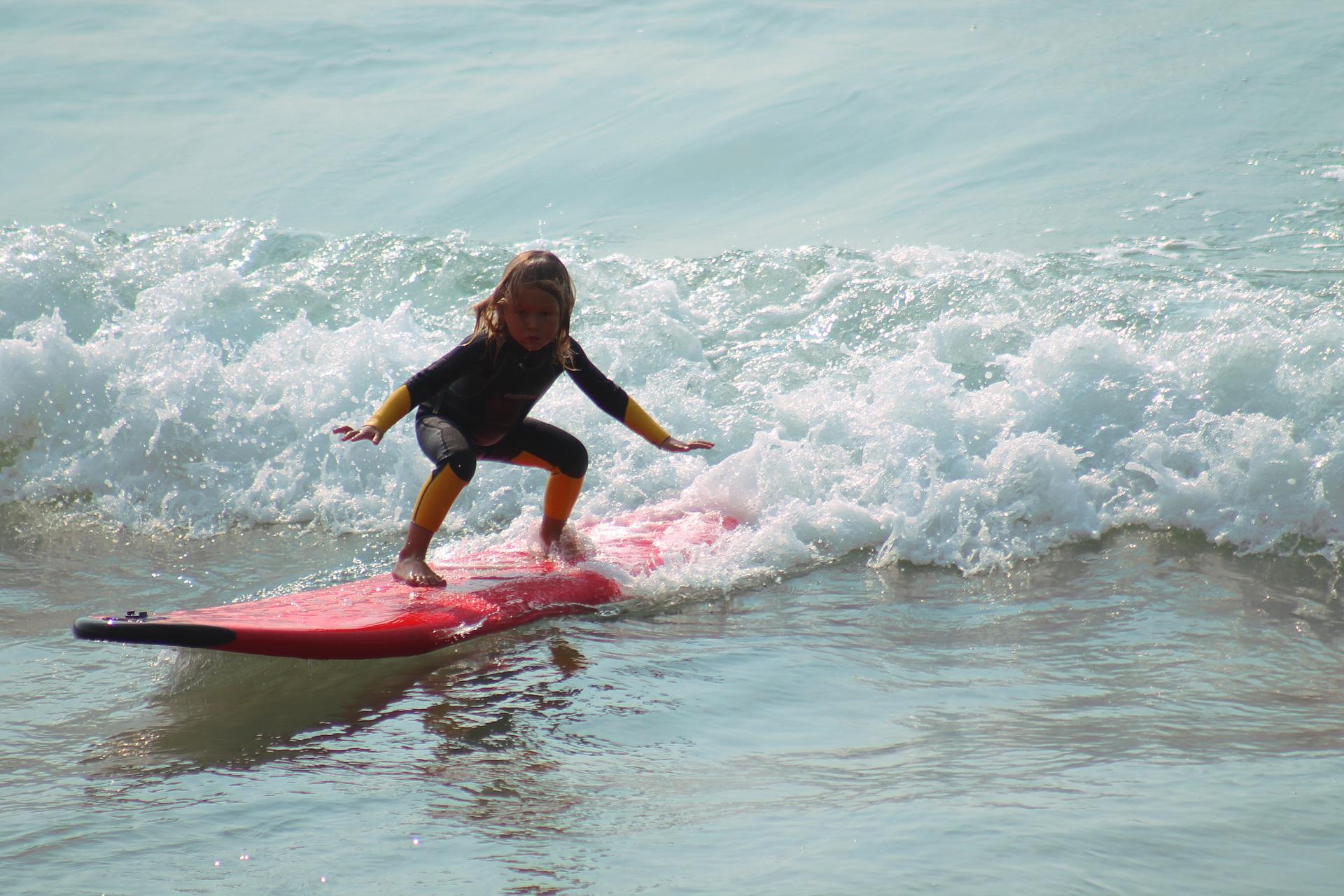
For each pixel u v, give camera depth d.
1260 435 18.30
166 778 10.95
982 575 17.44
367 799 10.30
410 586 16.31
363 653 14.22
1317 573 16.47
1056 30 45.31
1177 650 13.95
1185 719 11.77
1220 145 34.81
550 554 18.02
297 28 51.78
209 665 14.25
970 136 37.91
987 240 29.92
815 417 21.78
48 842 9.49
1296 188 31.27
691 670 13.77
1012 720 11.88
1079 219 30.70
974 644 14.50
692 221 34.47
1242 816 9.23
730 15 50.38
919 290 26.14
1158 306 23.75
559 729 12.03
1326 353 19.62
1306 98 37.22
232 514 21.72
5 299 27.06
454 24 51.66
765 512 19.52
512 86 45.44
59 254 28.84
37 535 20.64
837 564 18.11
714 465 21.55
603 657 14.27
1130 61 41.66
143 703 13.09
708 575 17.44
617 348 25.00
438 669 14.02
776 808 9.77
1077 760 10.66
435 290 28.67
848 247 30.58
